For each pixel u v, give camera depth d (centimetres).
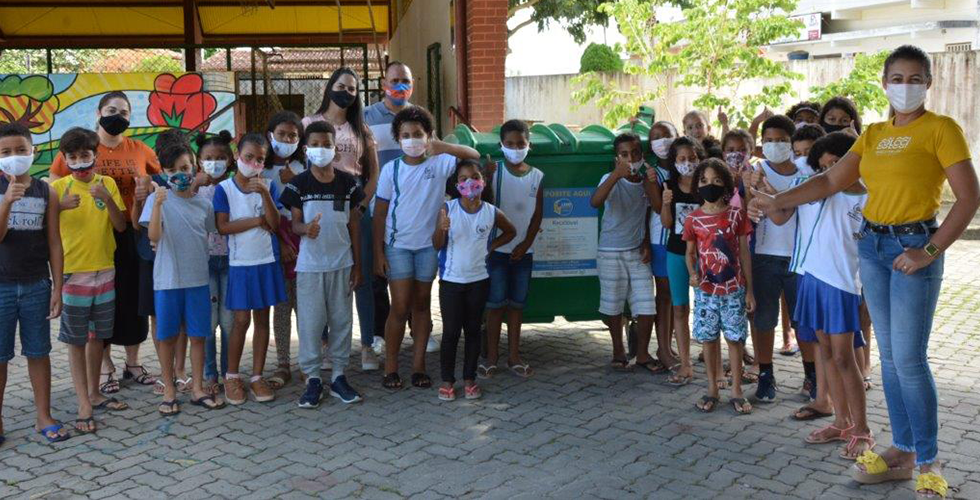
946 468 449
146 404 570
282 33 1758
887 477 436
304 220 554
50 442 504
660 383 602
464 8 1027
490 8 999
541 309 644
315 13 1700
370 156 612
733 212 534
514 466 462
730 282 534
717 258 533
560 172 630
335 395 573
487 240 569
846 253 461
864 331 577
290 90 1376
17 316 501
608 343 711
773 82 1503
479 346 581
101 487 443
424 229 579
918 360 414
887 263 418
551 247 638
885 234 415
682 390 586
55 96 1029
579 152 629
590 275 643
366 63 1193
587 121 1855
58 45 1672
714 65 1377
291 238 603
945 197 1345
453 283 562
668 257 586
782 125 553
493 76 1009
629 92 1586
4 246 486
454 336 568
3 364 498
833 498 420
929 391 415
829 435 489
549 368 641
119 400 571
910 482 437
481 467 461
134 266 576
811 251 473
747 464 461
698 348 686
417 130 565
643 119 756
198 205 552
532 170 602
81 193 529
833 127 602
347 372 636
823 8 2556
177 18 1644
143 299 567
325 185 555
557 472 453
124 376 624
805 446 486
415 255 582
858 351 528
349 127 604
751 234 558
